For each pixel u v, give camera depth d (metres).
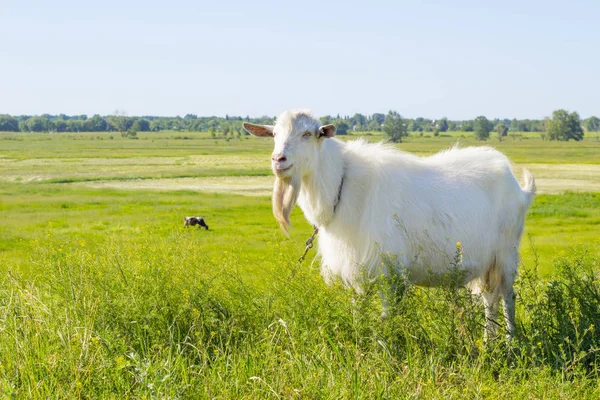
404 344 5.62
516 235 7.18
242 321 5.86
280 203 6.33
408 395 4.54
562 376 4.82
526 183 7.59
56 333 5.28
